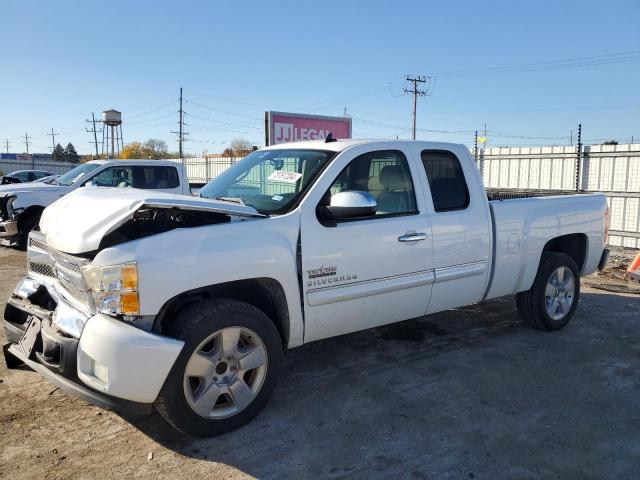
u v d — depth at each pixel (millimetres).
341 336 5555
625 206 11594
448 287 4789
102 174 10633
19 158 81812
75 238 3387
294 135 15094
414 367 4754
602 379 4559
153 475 3121
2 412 3824
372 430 3660
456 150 4969
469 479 3135
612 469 3256
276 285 3764
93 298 3258
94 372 3197
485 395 4215
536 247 5469
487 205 5043
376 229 4223
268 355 3672
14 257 9883
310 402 4055
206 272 3387
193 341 3320
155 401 3314
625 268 9516
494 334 5676
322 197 4012
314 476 3145
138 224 3859
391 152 4531
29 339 3717
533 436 3617
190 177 30531
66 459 3264
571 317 5945
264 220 3738
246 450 3391
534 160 13227
